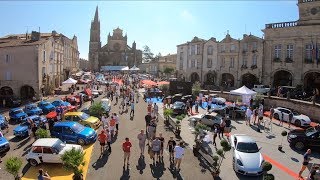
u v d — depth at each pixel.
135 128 27.81
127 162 18.58
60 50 62.69
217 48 61.53
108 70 120.31
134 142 23.16
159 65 113.56
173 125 27.22
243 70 57.06
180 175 16.91
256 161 17.11
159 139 19.20
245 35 56.84
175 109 34.25
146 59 155.50
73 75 76.75
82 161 16.05
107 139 20.47
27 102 44.84
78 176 15.36
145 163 18.64
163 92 50.84
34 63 46.91
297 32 48.44
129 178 16.42
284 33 50.16
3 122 26.42
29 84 47.09
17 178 15.43
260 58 54.34
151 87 55.19
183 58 70.25
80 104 39.59
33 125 23.89
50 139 19.14
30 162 18.20
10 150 21.22
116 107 40.09
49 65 53.66
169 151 19.44
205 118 27.45
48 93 52.25
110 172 17.20
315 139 21.73
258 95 39.62
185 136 25.14
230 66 59.41
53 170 17.59
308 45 47.69
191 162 18.95
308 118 30.09
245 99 39.06
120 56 130.12
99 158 19.45
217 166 17.05
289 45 49.88
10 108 40.28
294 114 31.23
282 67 50.62
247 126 29.58
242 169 16.84
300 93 40.84
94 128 26.06
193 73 67.12
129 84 66.38
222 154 17.22
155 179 16.34
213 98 43.38
